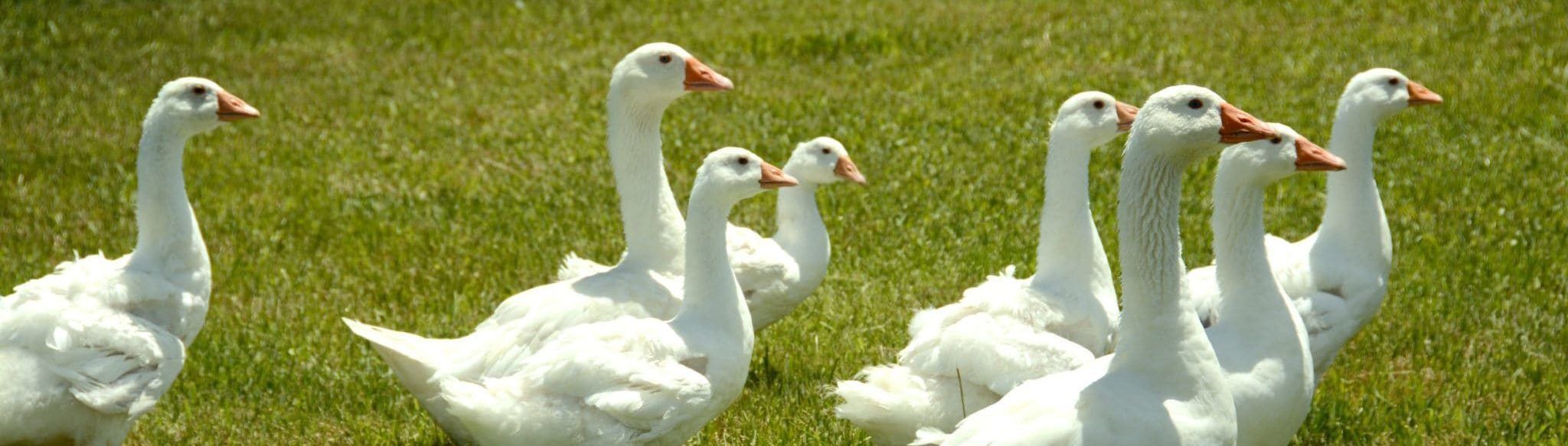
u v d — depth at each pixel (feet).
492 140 58.29
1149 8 78.07
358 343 36.29
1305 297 28.89
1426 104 29.63
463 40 79.56
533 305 27.81
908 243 43.55
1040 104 59.98
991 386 24.94
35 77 69.15
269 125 61.16
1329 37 68.85
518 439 24.56
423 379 26.73
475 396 24.18
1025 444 20.83
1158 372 21.35
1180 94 21.50
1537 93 57.26
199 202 49.57
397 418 31.89
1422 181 47.75
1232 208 24.93
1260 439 24.38
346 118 62.49
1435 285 38.27
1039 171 50.57
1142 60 67.00
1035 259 41.16
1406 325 35.70
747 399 32.27
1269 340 24.31
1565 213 43.65
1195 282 29.32
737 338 26.61
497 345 26.91
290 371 34.14
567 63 73.36
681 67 30.91
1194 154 21.75
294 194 50.80
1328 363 29.84
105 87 67.41
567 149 56.39
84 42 76.74
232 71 71.51
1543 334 34.78
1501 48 64.49
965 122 57.72
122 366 24.98
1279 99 58.75
